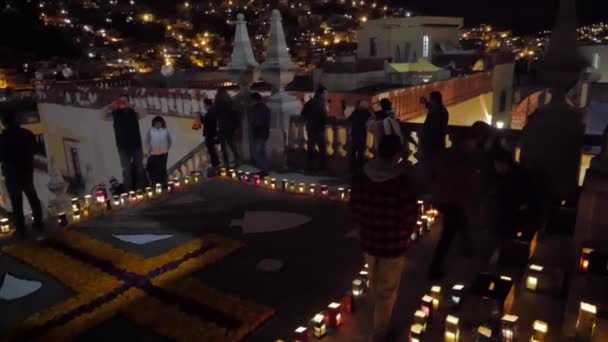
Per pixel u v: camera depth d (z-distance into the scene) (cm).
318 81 2302
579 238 480
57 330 438
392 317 441
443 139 737
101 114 1838
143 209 773
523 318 425
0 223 691
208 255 583
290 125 1037
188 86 2411
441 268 502
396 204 362
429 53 2650
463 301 418
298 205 767
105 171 1911
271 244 621
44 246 631
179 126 1595
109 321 454
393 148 365
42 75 3353
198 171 1050
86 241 638
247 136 1084
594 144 667
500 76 2442
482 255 550
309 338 418
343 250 598
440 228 644
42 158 2242
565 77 641
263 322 446
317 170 995
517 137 736
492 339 368
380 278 386
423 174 498
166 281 524
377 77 2245
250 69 1056
